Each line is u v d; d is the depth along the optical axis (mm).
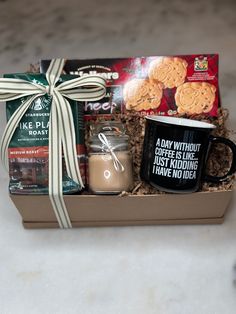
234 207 526
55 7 640
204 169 452
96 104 485
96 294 493
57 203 459
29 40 614
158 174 443
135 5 636
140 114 481
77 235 519
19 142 445
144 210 479
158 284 496
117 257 509
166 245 513
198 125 439
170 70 482
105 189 446
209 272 501
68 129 440
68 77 451
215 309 484
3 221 528
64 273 502
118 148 451
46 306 488
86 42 609
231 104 570
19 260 510
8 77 449
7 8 641
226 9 627
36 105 444
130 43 606
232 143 441
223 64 590
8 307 487
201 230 518
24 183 446
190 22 620
